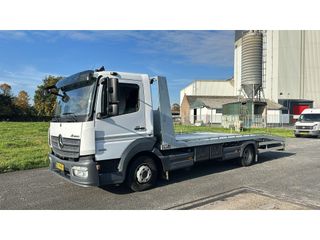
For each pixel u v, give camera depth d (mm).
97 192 6305
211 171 8492
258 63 36812
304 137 21734
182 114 60062
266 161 10297
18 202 5711
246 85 37219
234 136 8930
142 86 6285
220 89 62156
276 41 43625
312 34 43719
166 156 6715
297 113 43750
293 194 6051
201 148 7754
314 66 43969
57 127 6207
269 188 6551
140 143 6133
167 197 5914
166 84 6801
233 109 36156
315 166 9312
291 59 43594
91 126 5449
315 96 44000
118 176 5816
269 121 40500
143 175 6355
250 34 37000
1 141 15547
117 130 5824
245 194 6078
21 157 10586
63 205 5504
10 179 7625
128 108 6031
